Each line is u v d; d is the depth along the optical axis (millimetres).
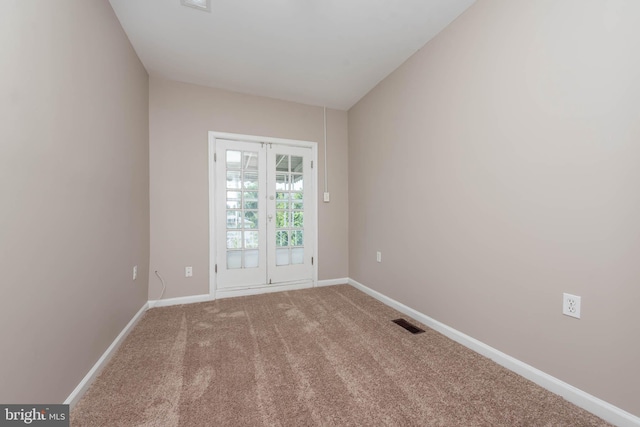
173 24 1901
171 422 1135
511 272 1503
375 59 2350
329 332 2012
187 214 2740
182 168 2727
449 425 1117
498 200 1568
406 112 2359
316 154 3326
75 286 1281
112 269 1704
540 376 1362
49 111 1097
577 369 1226
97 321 1499
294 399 1278
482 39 1651
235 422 1135
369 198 2973
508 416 1165
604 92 1114
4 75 862
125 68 1963
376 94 2826
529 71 1396
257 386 1375
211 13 1801
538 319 1377
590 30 1155
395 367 1546
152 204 2611
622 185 1069
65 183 1206
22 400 941
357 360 1622
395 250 2521
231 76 2635
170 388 1359
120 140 1847
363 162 3100
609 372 1120
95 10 1498
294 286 3211
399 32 1996
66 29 1220
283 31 1988
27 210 972
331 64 2428
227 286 2932
